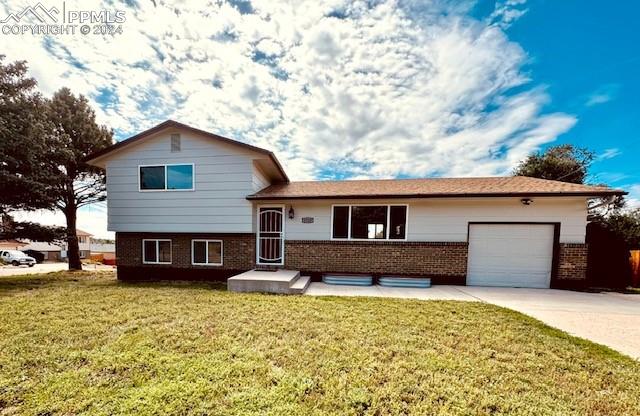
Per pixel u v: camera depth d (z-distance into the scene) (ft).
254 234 30.32
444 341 12.75
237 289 23.68
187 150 30.14
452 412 7.72
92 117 47.55
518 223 26.94
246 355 10.96
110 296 21.42
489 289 25.70
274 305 18.67
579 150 59.11
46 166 36.17
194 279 30.76
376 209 29.43
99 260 91.45
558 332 14.12
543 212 26.40
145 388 8.55
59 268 59.62
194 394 8.29
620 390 8.98
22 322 14.92
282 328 14.11
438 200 28.19
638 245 34.45
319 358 10.82
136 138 30.07
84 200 48.52
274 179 38.09
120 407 7.68
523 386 9.02
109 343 12.05
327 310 17.56
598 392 8.83
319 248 29.73
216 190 29.84
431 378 9.45
